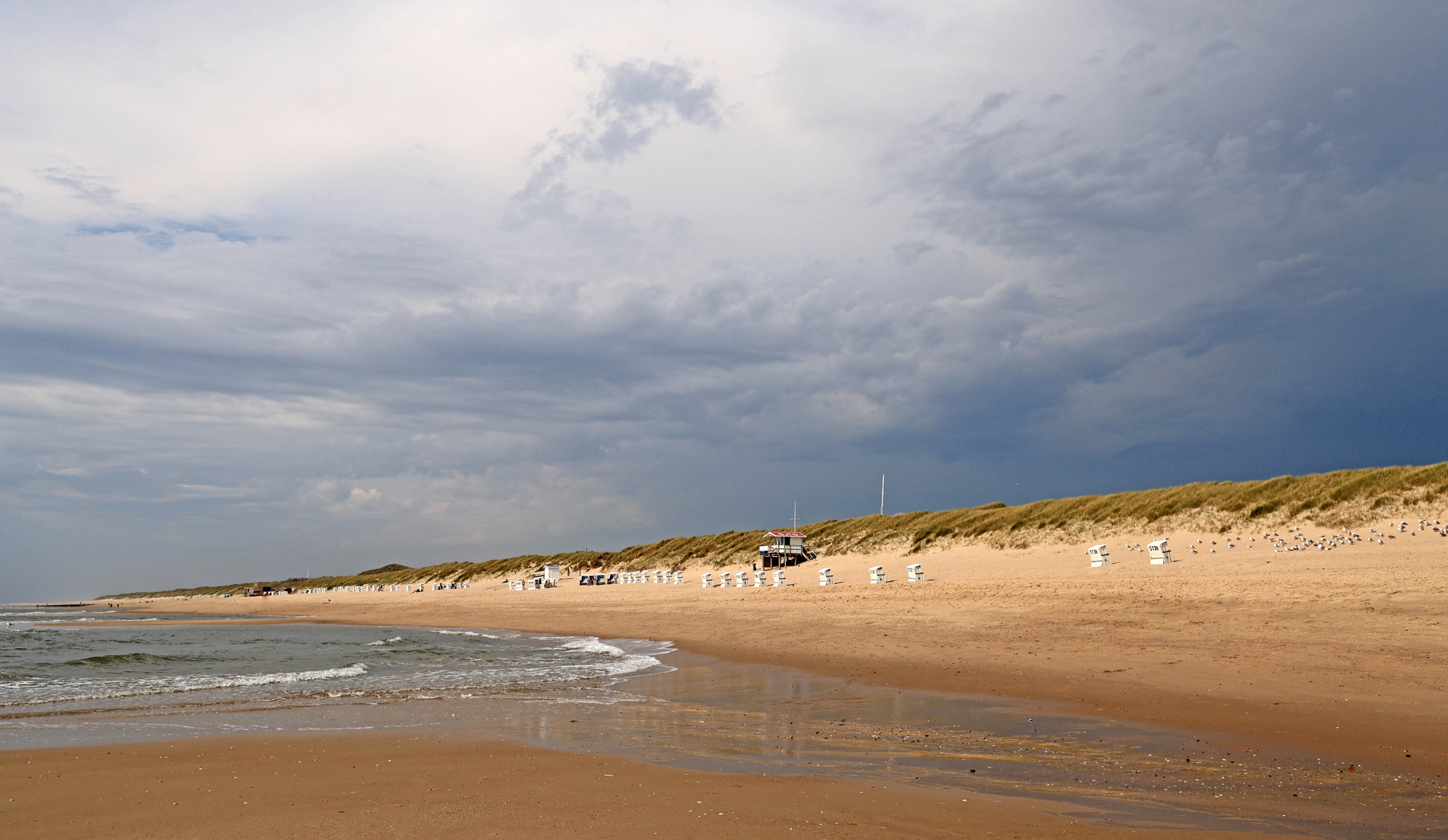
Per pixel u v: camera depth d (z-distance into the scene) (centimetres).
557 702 1354
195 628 4203
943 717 1120
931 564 4284
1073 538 4109
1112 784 771
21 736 1103
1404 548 2450
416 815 693
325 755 942
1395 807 679
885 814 676
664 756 925
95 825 680
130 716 1267
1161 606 1986
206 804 737
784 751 945
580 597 5009
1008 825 643
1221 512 3656
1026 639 1791
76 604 16150
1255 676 1248
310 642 2909
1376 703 1047
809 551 5875
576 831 644
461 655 2241
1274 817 657
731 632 2423
